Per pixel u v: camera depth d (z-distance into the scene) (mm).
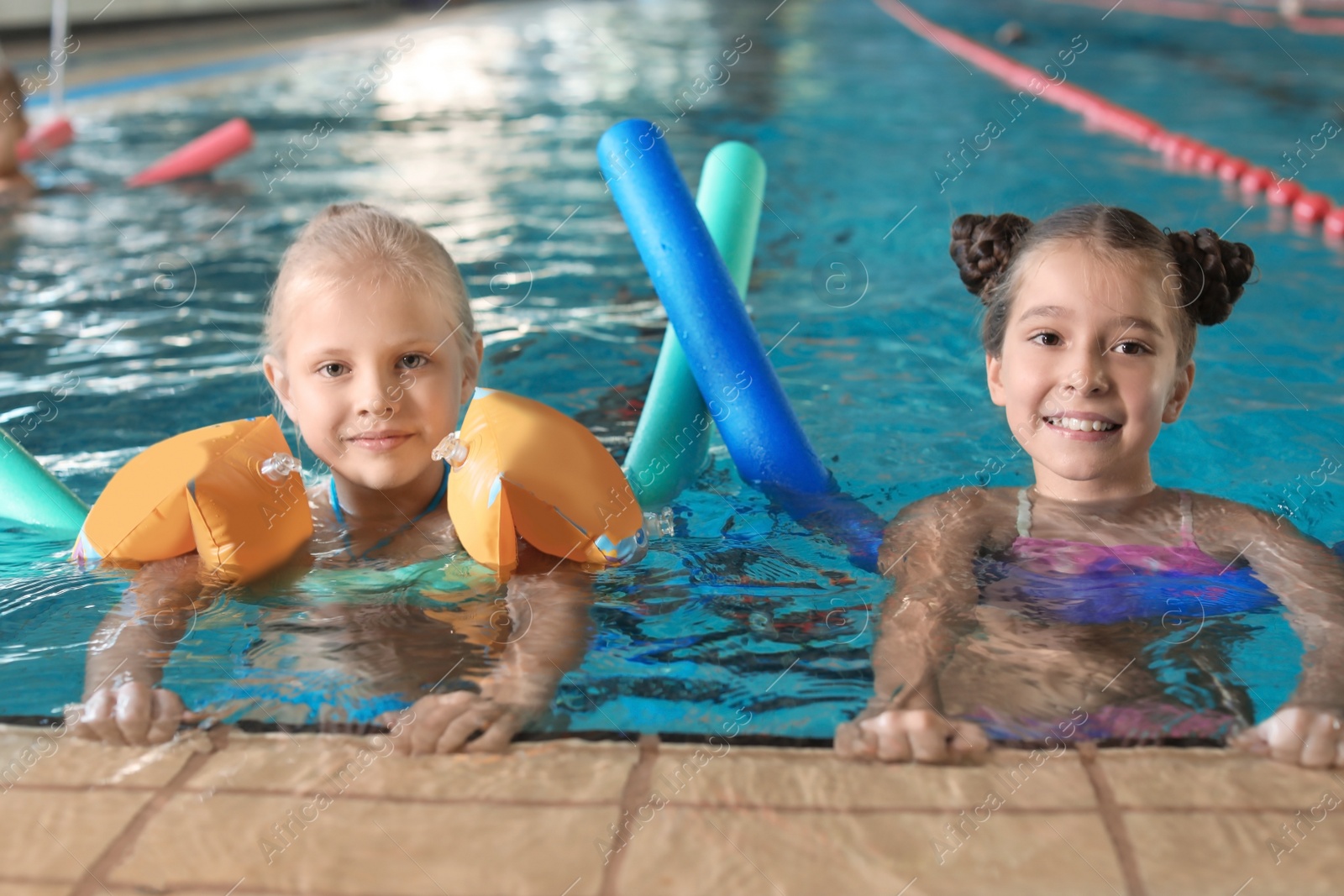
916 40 10078
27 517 1705
